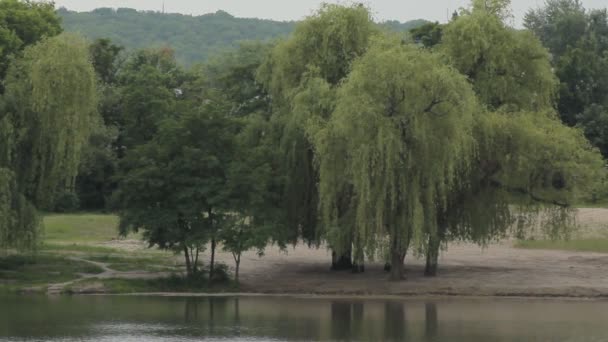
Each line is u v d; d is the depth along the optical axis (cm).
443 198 6012
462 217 6525
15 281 6519
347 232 6209
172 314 5475
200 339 4716
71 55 6356
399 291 6362
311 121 6266
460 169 6169
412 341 4712
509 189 6550
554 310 5703
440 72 5944
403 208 6059
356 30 6719
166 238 6444
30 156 6406
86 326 5038
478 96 6688
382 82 5953
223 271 6644
